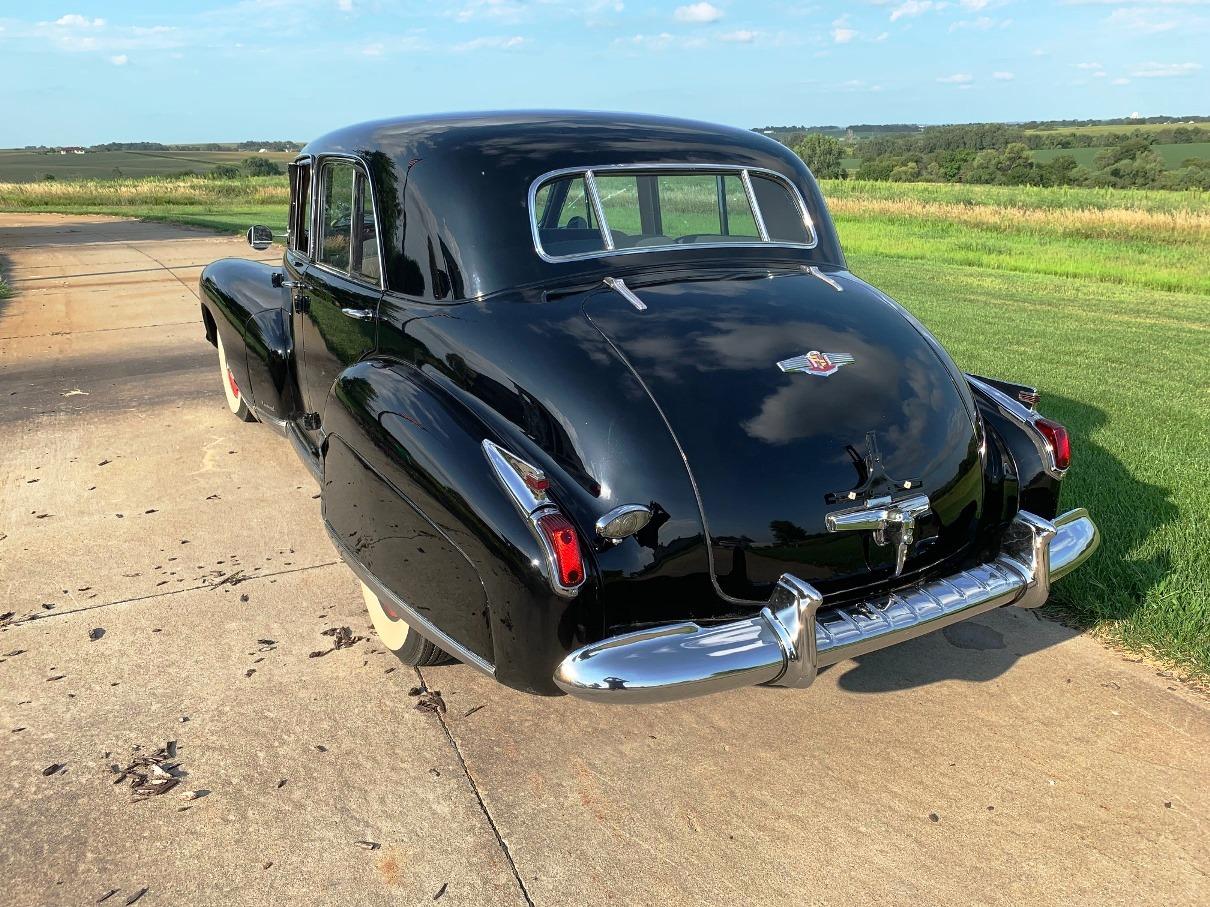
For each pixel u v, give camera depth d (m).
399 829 2.59
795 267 3.39
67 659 3.39
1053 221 26.88
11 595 3.85
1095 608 3.71
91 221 28.19
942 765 2.86
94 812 2.63
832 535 2.64
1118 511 4.54
